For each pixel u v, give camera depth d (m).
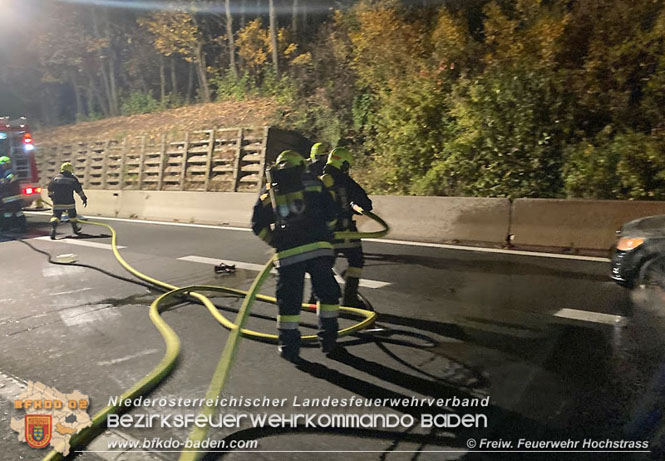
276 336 4.86
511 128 9.91
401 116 11.68
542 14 11.14
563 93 9.80
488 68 10.80
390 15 13.39
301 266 4.22
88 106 27.56
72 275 7.80
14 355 4.78
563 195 9.13
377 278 6.91
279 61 18.19
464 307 5.57
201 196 13.21
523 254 7.83
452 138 10.84
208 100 21.16
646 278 5.28
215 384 3.52
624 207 7.60
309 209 4.24
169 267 8.08
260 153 14.15
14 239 11.76
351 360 4.37
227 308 5.90
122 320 5.61
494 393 3.71
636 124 9.43
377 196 9.90
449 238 9.07
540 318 5.12
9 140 12.91
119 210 15.12
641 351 4.26
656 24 9.51
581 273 6.63
